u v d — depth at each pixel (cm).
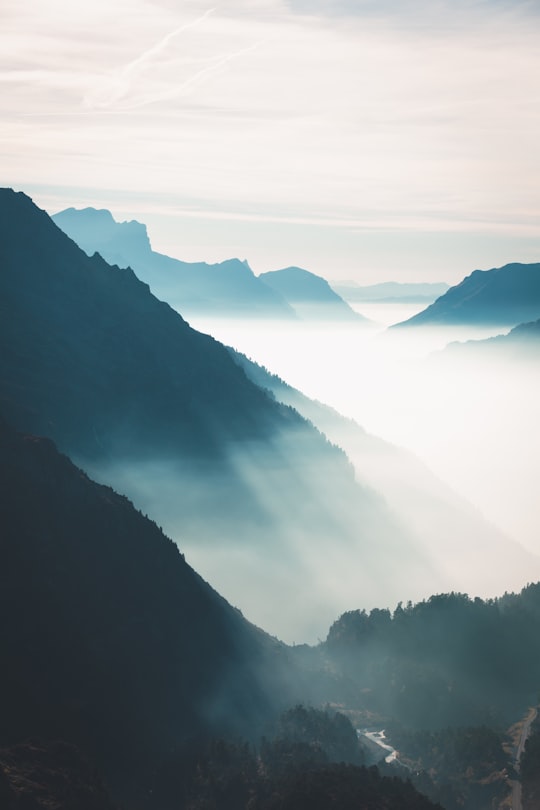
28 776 16762
